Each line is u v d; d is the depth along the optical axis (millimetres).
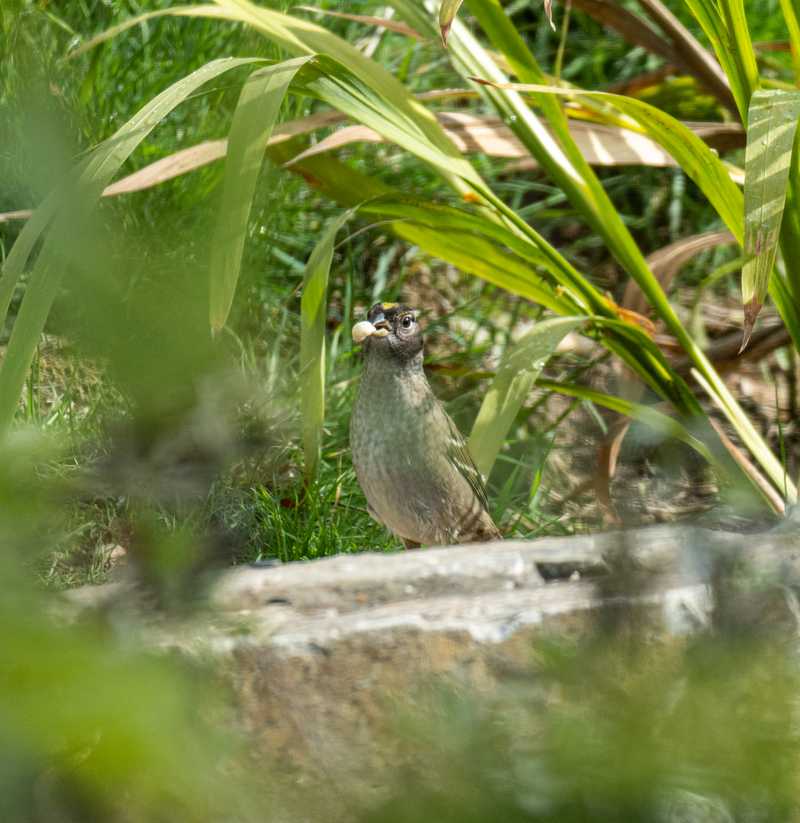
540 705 2086
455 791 1820
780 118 6059
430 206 7867
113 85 9477
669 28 9266
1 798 1515
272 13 7945
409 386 7684
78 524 3805
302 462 8586
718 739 1854
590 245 12641
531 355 7504
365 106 7562
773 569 2725
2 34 5414
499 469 9773
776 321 10391
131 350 1679
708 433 5941
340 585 4293
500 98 8477
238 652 3611
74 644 1502
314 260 6922
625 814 1777
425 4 8883
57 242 1978
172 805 2121
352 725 3717
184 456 1681
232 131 5918
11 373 5352
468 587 4375
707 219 12695
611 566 2342
